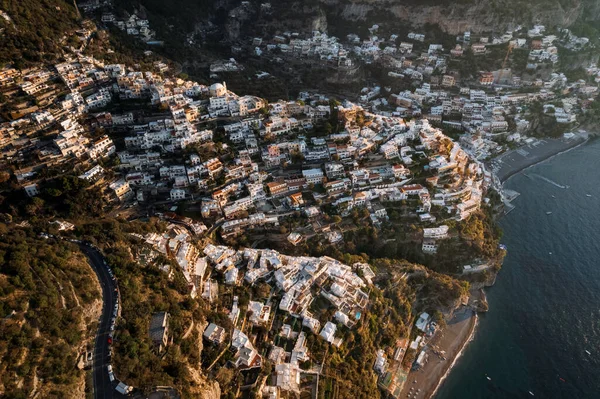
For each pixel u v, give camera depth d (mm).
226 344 127750
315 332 142875
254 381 123125
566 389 149875
